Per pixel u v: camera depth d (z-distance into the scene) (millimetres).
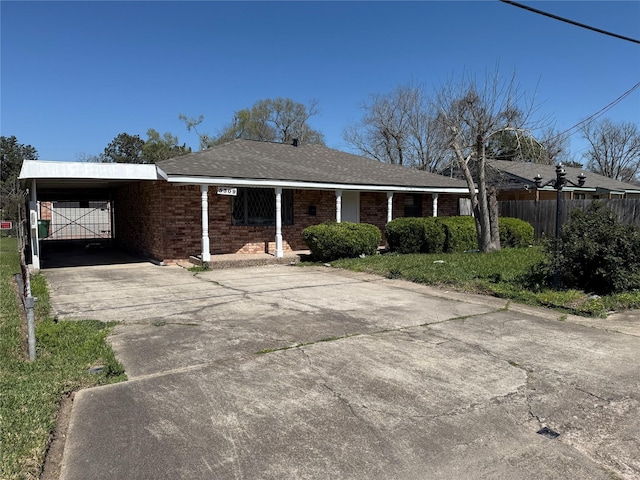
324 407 3646
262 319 6492
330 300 7848
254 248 14500
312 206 15852
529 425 3363
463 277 9289
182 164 12461
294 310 7074
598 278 7887
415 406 3664
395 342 5375
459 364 4633
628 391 3977
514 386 4074
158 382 4156
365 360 4742
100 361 4707
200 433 3242
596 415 3525
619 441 3146
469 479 2713
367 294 8391
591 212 8312
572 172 26562
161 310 7078
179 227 13148
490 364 4637
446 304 7473
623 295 7422
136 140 50781
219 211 13828
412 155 35750
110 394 3896
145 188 14250
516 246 14992
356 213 17141
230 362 4680
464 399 3801
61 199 20609
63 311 7027
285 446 3072
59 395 3842
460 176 25891
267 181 12766
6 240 24641
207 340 5441
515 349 5129
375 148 37656
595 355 4930
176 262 13086
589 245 7633
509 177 23469
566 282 8266
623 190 24969
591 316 6598
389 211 15992
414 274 9945
